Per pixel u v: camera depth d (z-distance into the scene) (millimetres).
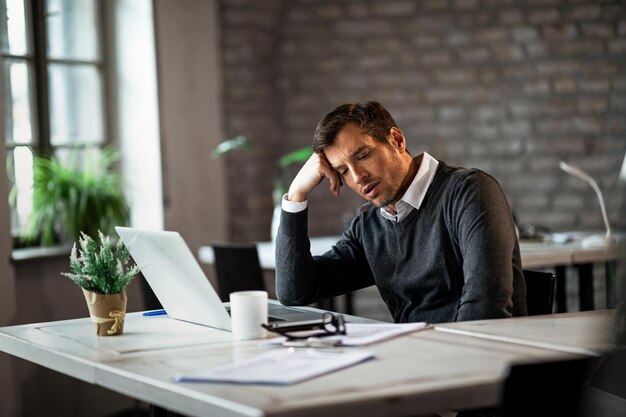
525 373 1507
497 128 5590
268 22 5527
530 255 3770
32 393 4020
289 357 1827
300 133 5648
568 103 5551
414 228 2484
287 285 2602
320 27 5617
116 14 4848
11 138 4266
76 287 4254
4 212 3852
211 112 5215
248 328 2092
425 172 2451
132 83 4848
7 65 4262
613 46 5508
